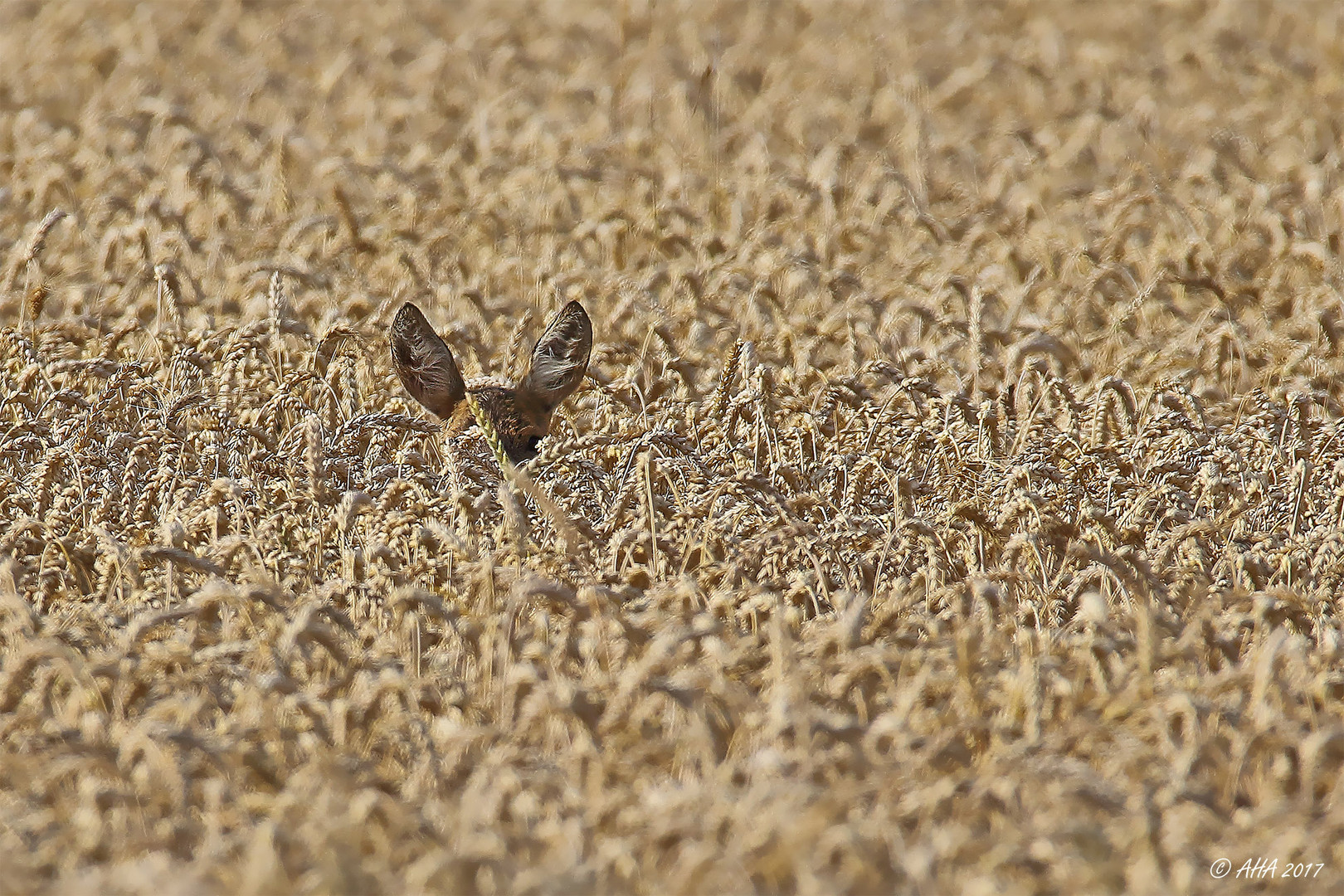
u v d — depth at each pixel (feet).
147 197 128.67
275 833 45.34
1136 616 65.10
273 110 197.57
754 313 116.98
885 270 141.38
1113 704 54.95
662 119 202.59
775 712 51.03
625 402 94.94
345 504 69.26
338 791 50.49
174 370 95.71
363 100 197.98
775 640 57.16
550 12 267.59
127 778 50.47
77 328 102.01
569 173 147.23
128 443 81.46
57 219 108.17
